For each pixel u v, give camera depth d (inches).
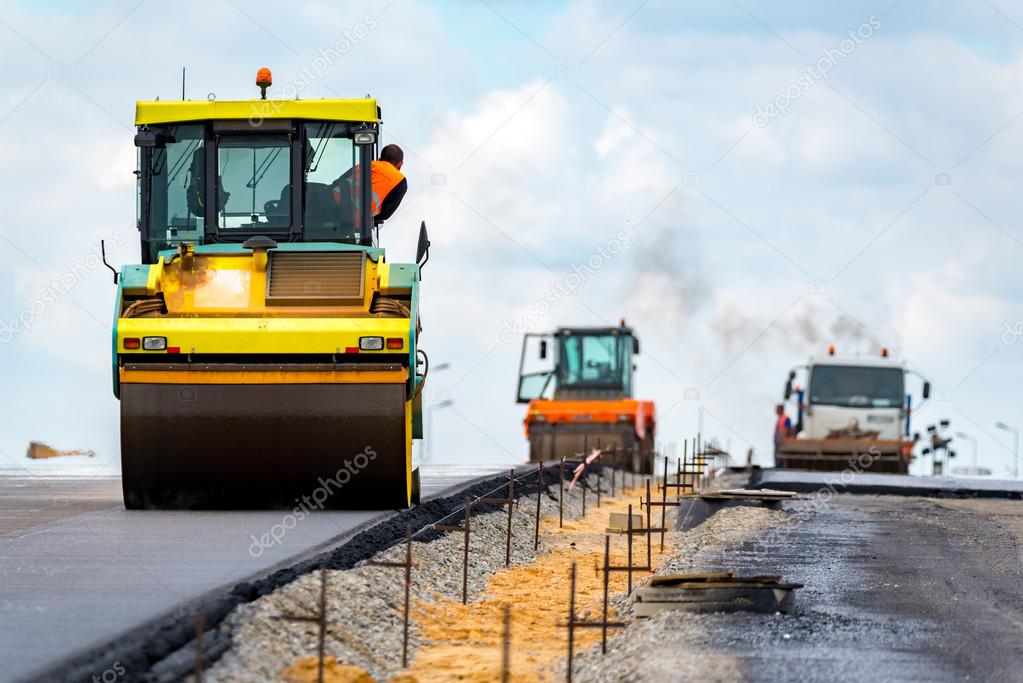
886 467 2854.3
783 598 855.7
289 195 1295.5
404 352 1190.3
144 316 1218.0
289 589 787.4
